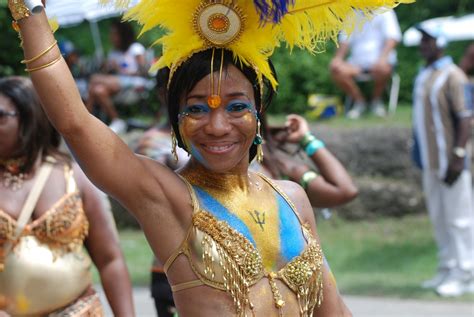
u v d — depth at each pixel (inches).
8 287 161.2
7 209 163.2
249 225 115.4
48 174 167.5
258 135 118.4
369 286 375.2
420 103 361.4
